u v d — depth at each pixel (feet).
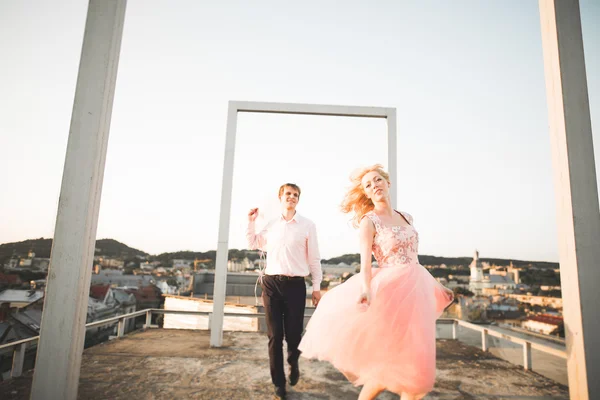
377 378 5.41
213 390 8.77
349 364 5.65
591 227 5.84
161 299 69.87
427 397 8.57
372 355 5.51
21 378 9.43
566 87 6.27
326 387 9.18
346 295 6.26
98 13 6.77
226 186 14.88
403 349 5.32
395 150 14.60
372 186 6.72
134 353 12.39
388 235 6.24
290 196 9.14
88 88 6.49
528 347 10.88
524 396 8.64
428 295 5.81
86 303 6.17
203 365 11.02
